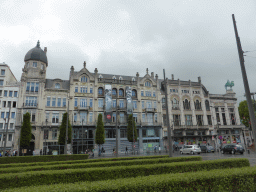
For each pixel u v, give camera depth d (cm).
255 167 817
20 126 3991
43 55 4684
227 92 6116
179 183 661
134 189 616
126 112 4859
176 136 5009
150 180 653
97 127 4053
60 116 4388
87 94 4694
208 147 3734
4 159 2175
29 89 4344
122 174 984
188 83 5703
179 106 5409
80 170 947
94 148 4331
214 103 5772
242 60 1003
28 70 4441
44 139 4128
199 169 1061
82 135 4041
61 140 3634
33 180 873
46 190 568
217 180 701
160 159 1395
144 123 4919
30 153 4044
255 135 878
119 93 5034
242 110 6612
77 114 4497
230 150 3053
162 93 5453
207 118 5591
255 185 725
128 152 4509
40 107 4281
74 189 574
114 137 4609
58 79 4606
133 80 5306
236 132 5719
